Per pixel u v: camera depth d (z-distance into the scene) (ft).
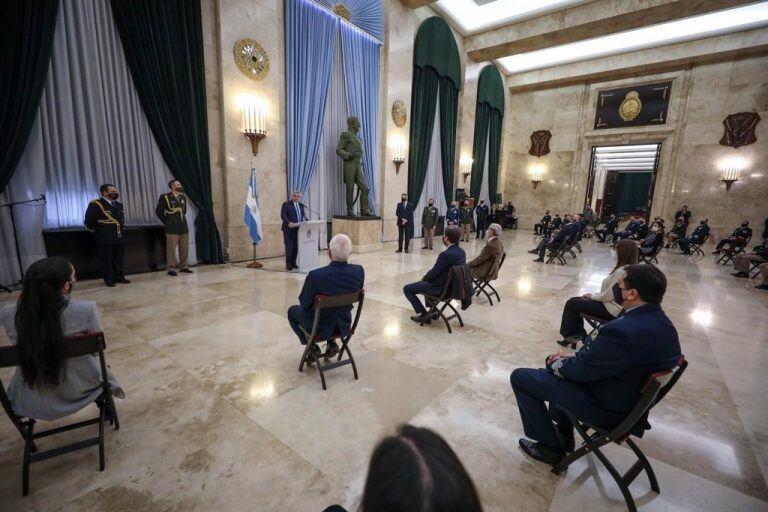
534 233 48.14
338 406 7.72
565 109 48.78
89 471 5.78
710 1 27.68
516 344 11.30
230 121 20.25
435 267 12.04
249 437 6.67
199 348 10.22
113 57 16.40
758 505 5.49
